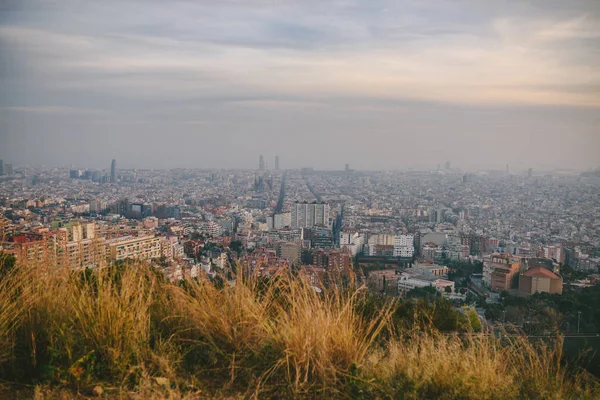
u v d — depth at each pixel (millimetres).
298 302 4703
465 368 3979
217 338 4492
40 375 3693
